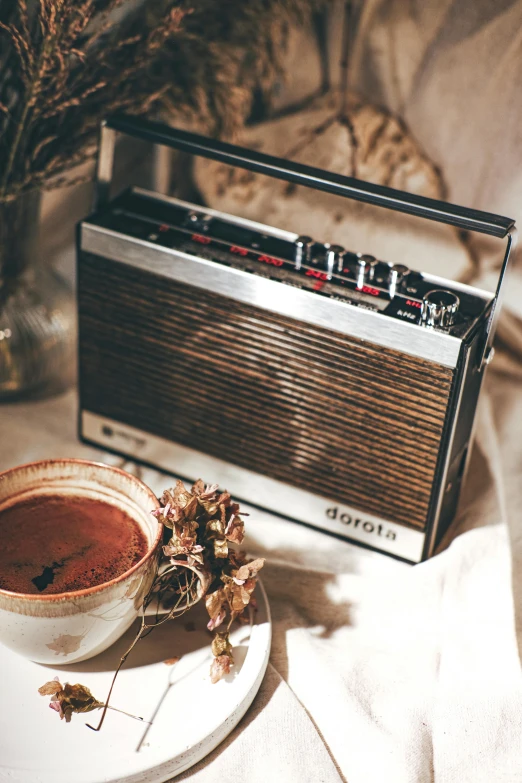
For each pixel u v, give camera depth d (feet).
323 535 2.54
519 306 2.97
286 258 2.39
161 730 2.03
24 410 2.83
